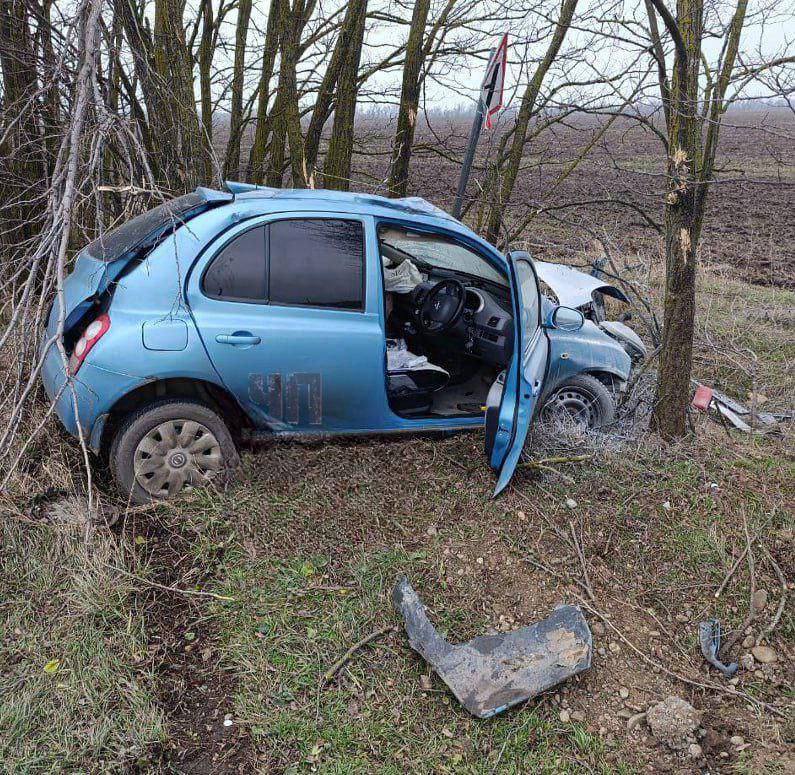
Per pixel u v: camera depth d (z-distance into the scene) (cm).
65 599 327
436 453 462
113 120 396
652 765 290
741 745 300
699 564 399
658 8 411
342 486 423
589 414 520
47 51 546
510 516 423
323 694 298
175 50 607
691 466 477
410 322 536
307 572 362
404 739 283
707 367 692
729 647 351
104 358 370
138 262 387
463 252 541
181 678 300
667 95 467
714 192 2152
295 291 410
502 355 496
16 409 342
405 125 712
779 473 480
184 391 407
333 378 420
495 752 283
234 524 383
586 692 321
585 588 378
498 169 746
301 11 673
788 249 1338
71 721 272
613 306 810
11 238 620
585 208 1659
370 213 433
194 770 263
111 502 394
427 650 315
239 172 859
